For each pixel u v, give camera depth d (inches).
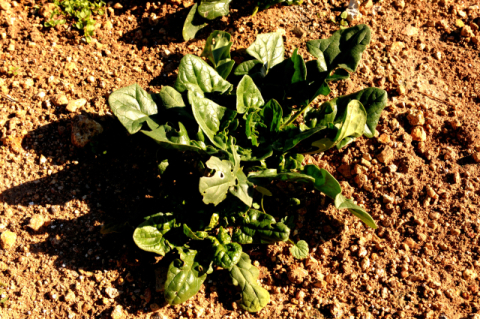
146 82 52.2
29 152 50.4
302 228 50.4
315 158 51.2
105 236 49.5
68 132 50.8
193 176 49.8
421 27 54.6
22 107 51.1
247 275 48.2
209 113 48.4
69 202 49.9
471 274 50.0
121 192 50.3
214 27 53.5
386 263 50.1
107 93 51.6
